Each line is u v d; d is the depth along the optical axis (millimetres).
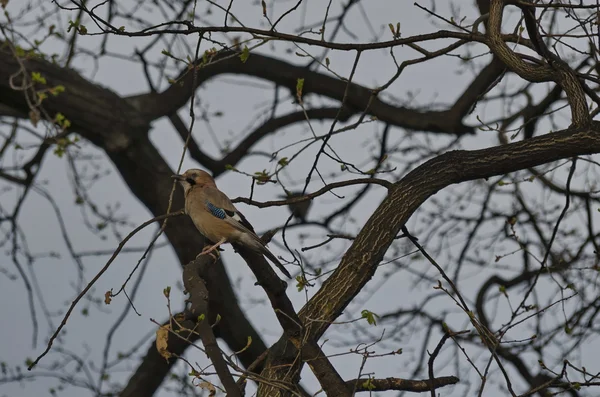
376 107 18438
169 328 6992
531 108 16688
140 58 17156
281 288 8453
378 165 15820
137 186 17438
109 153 16797
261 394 8844
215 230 10789
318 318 8953
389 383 8812
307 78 18734
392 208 9500
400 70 10773
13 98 15055
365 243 9383
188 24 9602
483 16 11062
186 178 11602
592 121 9781
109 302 8688
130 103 17203
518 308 10781
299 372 8281
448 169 9695
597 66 11156
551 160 9805
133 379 18109
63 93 15500
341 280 9297
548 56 10180
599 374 9062
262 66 18625
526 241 16625
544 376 14250
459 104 17922
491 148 9828
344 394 8500
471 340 15539
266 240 10164
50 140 10391
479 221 17047
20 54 9453
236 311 18531
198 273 7629
